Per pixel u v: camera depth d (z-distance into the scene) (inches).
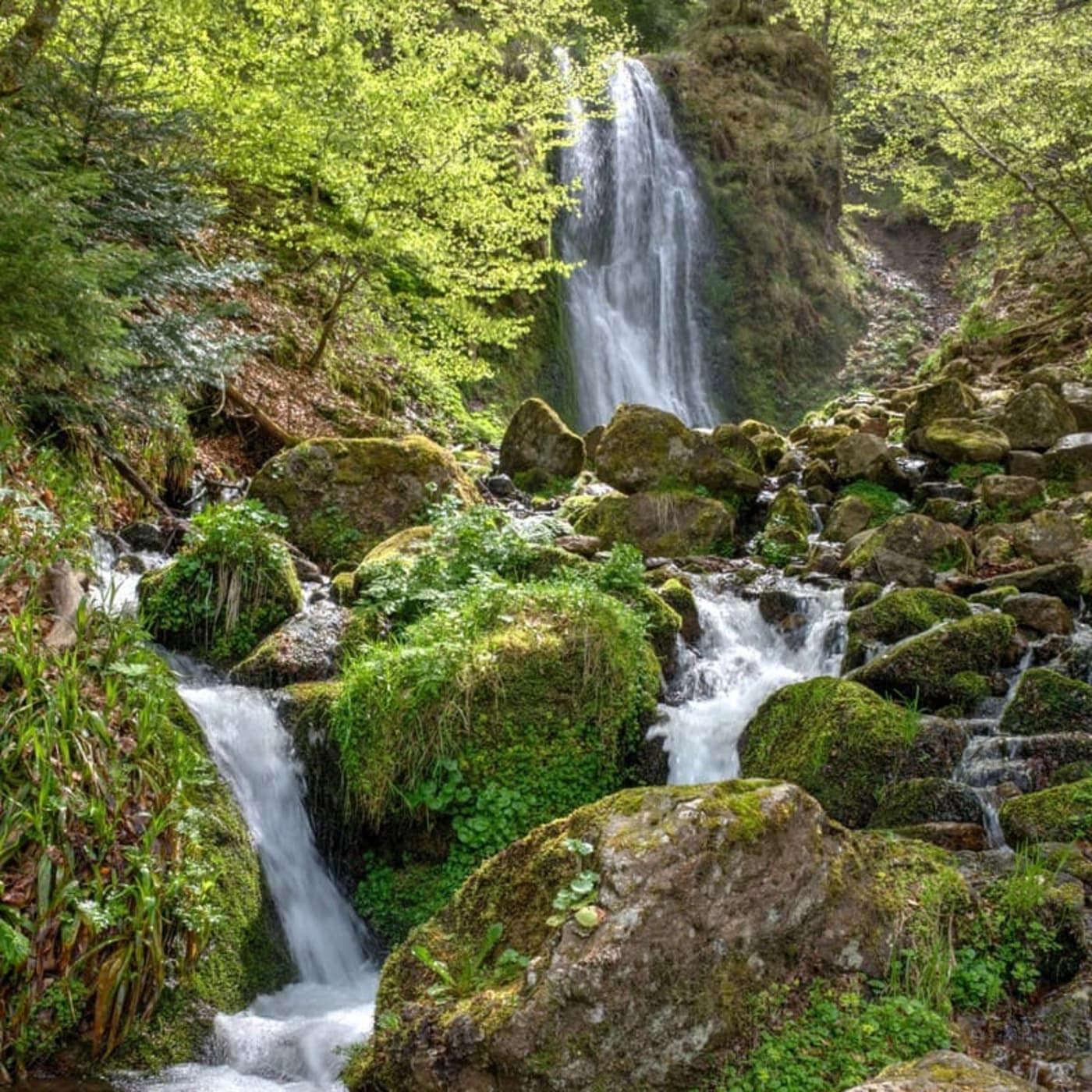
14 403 282.4
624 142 903.7
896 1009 146.6
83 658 198.8
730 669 268.4
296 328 508.4
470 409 653.9
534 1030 134.6
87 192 273.4
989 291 800.9
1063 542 310.8
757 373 890.1
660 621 264.8
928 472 386.9
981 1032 150.0
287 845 213.8
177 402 358.6
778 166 972.6
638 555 279.6
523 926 152.4
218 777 205.5
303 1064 162.6
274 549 265.3
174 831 180.5
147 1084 155.3
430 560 273.9
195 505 364.2
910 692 236.2
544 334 759.7
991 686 238.4
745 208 935.7
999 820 186.9
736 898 144.2
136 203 341.1
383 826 215.6
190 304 420.8
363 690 216.4
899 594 265.7
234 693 226.1
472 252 519.8
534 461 438.9
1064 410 385.7
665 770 227.3
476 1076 137.7
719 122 965.2
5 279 234.5
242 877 192.7
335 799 219.1
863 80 703.1
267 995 184.5
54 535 219.9
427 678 213.2
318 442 332.2
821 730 210.4
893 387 680.4
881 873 163.8
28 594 205.2
